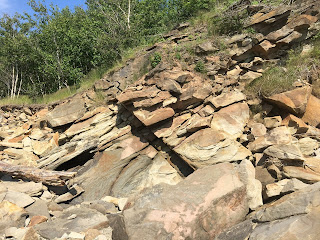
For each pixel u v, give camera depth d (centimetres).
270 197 474
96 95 930
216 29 930
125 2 1608
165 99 723
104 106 884
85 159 789
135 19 1517
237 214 443
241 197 457
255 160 592
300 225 328
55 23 1536
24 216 487
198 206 427
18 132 920
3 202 496
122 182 676
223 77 816
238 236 384
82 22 1580
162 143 717
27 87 1538
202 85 775
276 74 768
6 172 651
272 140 603
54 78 1526
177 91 720
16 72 1581
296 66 777
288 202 371
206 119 673
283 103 681
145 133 747
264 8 872
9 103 1091
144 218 421
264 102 742
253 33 853
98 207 545
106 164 725
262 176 536
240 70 825
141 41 1273
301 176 486
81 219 473
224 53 841
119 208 555
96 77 1098
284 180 484
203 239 404
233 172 504
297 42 834
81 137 818
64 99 1019
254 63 819
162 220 411
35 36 1596
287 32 806
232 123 683
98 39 1302
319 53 771
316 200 349
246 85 784
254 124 682
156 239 387
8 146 841
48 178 638
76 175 721
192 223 403
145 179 664
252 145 624
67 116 919
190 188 471
